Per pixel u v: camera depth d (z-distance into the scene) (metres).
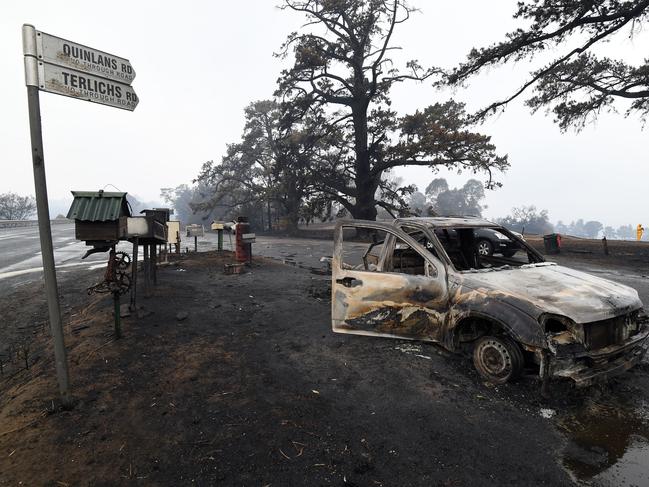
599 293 3.77
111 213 4.61
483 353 4.00
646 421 3.23
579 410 3.41
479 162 28.19
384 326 4.62
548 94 21.89
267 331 5.67
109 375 4.13
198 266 11.34
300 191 38.72
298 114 37.00
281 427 3.20
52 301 3.28
